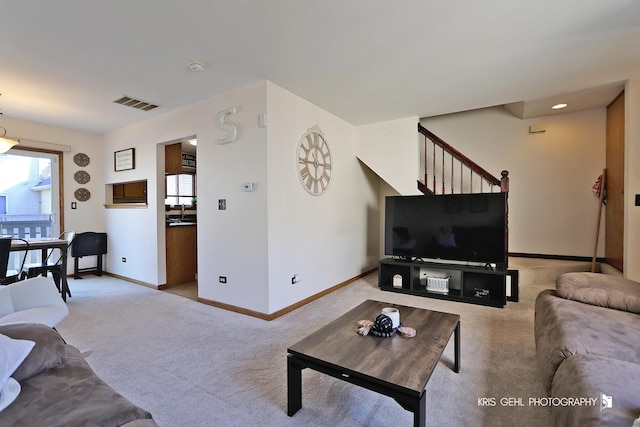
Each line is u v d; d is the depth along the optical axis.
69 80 2.88
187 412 1.60
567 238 4.21
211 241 3.37
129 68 2.64
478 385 1.83
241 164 3.10
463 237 3.53
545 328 1.81
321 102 3.52
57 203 4.57
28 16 1.90
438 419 1.54
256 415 1.58
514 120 4.47
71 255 4.57
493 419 1.54
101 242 4.76
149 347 2.35
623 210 3.23
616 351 1.38
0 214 4.25
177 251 4.35
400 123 4.19
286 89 3.14
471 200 3.50
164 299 3.60
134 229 4.39
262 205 2.95
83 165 4.80
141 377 1.94
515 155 4.48
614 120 3.58
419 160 4.50
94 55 2.41
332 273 3.96
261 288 2.97
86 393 1.05
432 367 1.36
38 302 1.66
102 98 3.35
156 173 4.06
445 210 3.64
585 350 1.40
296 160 3.30
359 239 4.67
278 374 1.97
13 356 1.03
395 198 3.94
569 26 2.06
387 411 1.61
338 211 4.09
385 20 1.98
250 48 2.33
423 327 1.81
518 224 4.48
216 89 3.12
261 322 2.87
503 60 2.55
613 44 2.30
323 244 3.76
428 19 1.98
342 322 1.90
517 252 4.49
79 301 3.52
